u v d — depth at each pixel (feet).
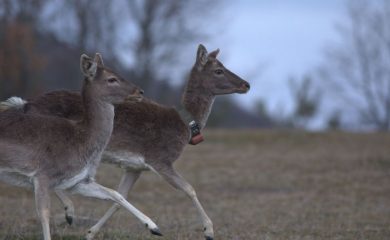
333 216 126.82
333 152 187.32
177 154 104.37
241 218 124.36
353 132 219.82
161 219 120.78
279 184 155.02
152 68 338.54
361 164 172.35
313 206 135.64
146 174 157.79
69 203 103.86
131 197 139.85
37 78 297.74
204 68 109.09
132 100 94.43
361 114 358.23
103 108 93.20
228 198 142.72
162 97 339.16
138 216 91.91
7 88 290.97
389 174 163.32
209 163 171.94
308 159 177.47
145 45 337.72
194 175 160.45
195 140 106.83
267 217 125.39
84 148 91.61
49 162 89.25
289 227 116.47
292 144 198.80
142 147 102.27
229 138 205.26
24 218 114.21
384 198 143.84
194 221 119.34
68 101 98.53
